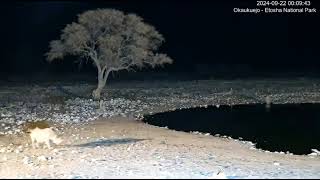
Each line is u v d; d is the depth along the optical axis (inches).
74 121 1450.5
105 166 767.1
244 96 2199.8
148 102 1985.7
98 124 1406.3
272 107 1935.3
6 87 2310.5
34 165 775.1
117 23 1946.4
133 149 975.6
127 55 1983.3
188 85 2522.1
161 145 1055.0
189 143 1126.4
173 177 665.6
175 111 1804.9
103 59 2004.2
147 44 1979.6
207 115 1713.8
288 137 1320.1
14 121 1428.4
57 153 901.2
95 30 1966.0
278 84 2603.3
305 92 2326.5
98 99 2004.2
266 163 876.0
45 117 1523.1
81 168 748.0
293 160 954.1
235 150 1056.2
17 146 1010.1
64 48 1953.7
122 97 2087.8
